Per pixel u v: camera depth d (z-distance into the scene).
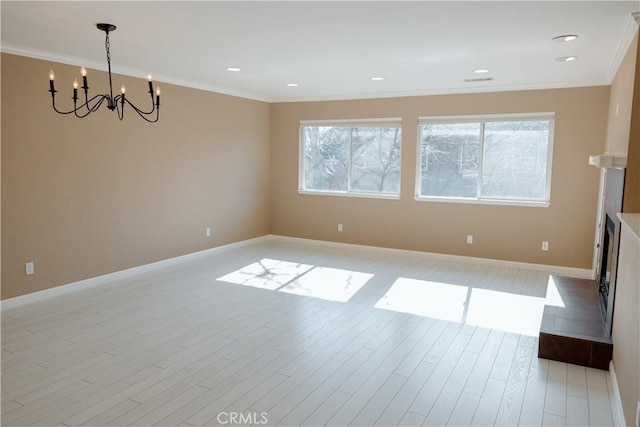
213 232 6.59
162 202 5.73
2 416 2.51
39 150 4.36
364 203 6.91
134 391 2.80
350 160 7.00
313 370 3.10
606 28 3.22
